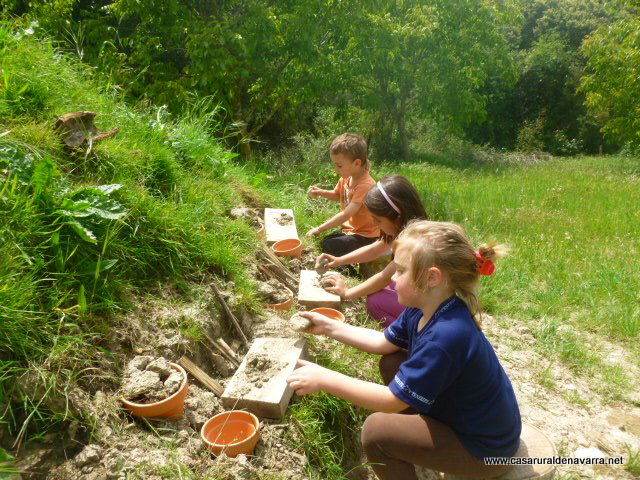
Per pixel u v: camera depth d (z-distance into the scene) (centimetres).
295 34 841
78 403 212
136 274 287
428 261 199
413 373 195
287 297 339
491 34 1529
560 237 693
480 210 809
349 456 260
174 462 202
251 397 230
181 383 230
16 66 361
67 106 366
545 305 474
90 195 279
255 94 954
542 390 350
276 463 215
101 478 194
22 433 200
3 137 293
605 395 355
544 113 2952
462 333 194
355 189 429
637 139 1825
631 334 435
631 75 1706
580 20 3288
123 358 243
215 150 474
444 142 2116
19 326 215
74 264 259
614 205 919
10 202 253
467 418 200
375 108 1526
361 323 356
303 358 266
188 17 796
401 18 1478
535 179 1299
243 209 425
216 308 299
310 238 459
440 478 255
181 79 797
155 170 365
